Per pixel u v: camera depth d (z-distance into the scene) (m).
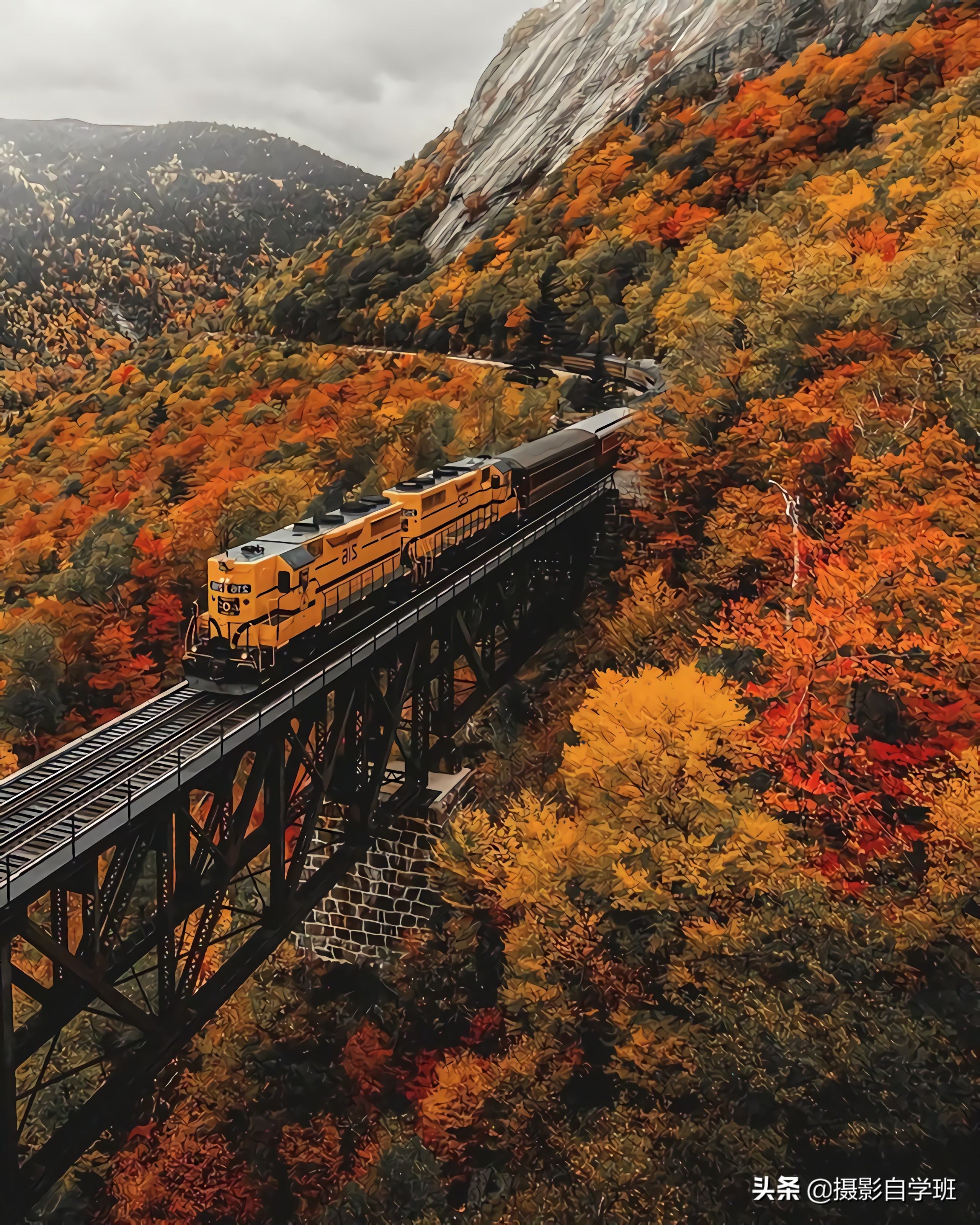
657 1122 30.28
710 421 49.72
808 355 46.78
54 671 62.69
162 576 69.81
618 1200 29.52
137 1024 22.67
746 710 34.22
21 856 19.05
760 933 29.58
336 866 31.84
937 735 33.69
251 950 27.42
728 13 145.38
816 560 40.56
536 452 49.66
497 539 45.31
